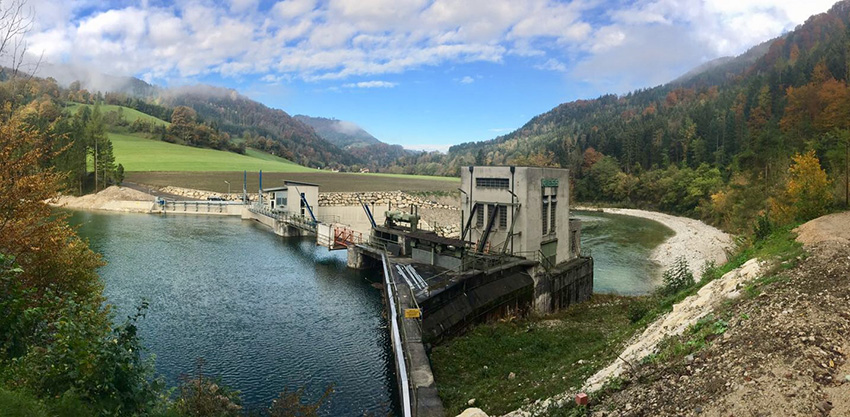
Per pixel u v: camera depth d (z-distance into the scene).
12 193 15.26
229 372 23.17
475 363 21.16
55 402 8.40
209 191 108.00
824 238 19.58
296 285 40.03
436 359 21.41
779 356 10.28
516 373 19.14
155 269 44.19
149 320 30.23
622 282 44.50
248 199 96.88
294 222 63.38
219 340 27.28
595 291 41.34
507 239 32.75
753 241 30.78
